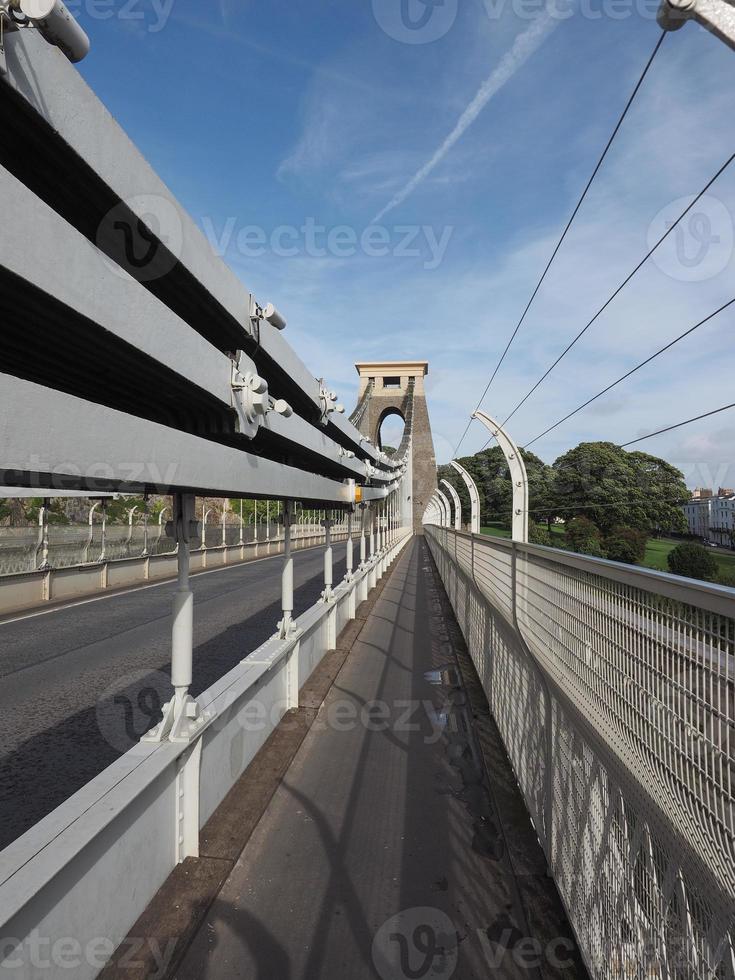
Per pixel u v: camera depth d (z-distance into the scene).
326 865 2.50
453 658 6.46
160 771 2.12
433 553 22.67
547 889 2.35
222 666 6.10
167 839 2.31
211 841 2.58
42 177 1.63
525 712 3.07
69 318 1.50
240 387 2.59
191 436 2.08
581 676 2.03
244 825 2.72
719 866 1.05
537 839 2.72
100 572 12.82
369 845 2.67
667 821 1.30
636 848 1.50
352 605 8.65
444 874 2.46
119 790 1.94
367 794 3.17
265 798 3.00
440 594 12.41
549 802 2.48
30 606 10.18
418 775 3.42
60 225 1.32
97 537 14.78
